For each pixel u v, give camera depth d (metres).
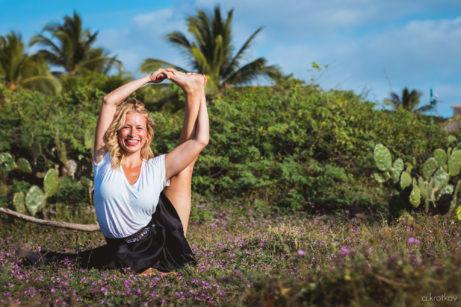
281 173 8.46
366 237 3.76
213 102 10.06
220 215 7.09
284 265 3.25
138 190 3.55
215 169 9.01
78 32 30.08
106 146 3.66
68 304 2.66
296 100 10.27
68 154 8.84
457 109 25.44
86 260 3.74
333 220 6.30
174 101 20.05
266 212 7.33
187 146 3.76
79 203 7.14
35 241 5.49
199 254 4.10
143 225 3.63
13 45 22.84
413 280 1.93
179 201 3.83
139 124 3.61
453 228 4.64
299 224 6.29
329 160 9.54
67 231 6.00
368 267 2.16
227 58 23.70
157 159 3.74
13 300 2.54
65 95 11.84
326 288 2.12
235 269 3.39
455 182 7.88
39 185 8.27
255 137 9.30
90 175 6.79
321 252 3.57
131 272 3.44
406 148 10.25
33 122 10.02
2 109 10.84
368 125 10.44
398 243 3.25
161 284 2.98
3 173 8.27
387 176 6.81
